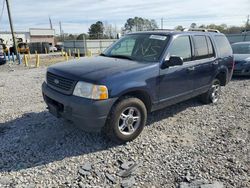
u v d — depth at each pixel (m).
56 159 3.50
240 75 9.79
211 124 4.91
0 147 3.79
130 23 62.19
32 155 3.59
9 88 8.09
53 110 3.96
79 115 3.50
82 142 3.99
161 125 4.80
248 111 5.71
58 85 3.89
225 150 3.82
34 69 14.50
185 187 2.90
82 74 3.67
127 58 4.55
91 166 3.34
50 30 61.31
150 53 4.48
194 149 3.86
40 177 3.09
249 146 3.95
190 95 5.16
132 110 3.93
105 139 4.10
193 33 5.23
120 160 3.50
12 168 3.27
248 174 3.18
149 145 3.96
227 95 7.15
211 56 5.67
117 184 2.98
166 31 5.03
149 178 3.10
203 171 3.24
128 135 3.95
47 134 4.25
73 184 2.96
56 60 23.14
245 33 33.09
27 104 6.06
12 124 4.70
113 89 3.56
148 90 4.07
